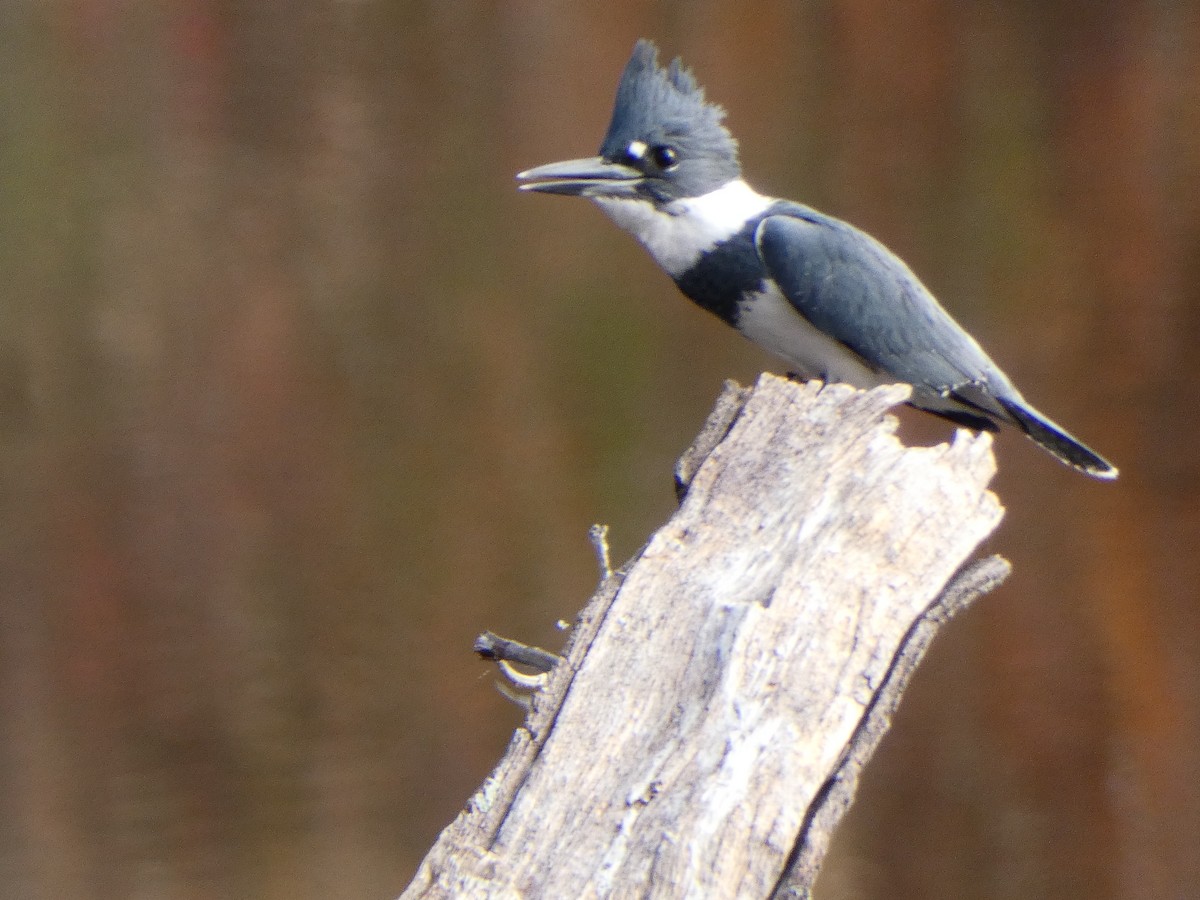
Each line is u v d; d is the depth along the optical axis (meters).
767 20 12.86
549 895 3.96
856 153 12.88
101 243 12.44
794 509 4.83
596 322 12.84
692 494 4.98
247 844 12.19
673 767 4.17
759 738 4.22
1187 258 12.56
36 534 12.20
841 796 4.18
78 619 12.23
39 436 12.26
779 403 5.25
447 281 12.80
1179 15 12.58
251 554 12.46
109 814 12.06
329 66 12.68
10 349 12.25
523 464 12.74
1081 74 12.67
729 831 4.06
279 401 12.58
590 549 12.73
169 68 12.52
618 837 4.05
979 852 12.18
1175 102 12.59
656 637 4.45
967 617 12.35
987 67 12.76
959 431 5.22
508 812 4.14
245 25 12.58
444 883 3.99
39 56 12.30
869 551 4.71
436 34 12.76
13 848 11.89
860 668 4.42
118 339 12.42
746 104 12.88
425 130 12.80
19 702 12.08
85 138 12.42
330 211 12.73
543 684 4.45
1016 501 12.38
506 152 12.89
